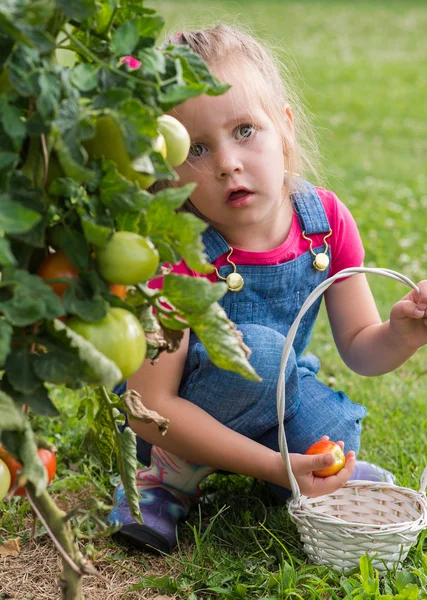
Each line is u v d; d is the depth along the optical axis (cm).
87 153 107
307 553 171
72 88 98
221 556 171
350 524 160
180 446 179
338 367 284
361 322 204
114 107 100
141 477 193
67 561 117
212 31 196
